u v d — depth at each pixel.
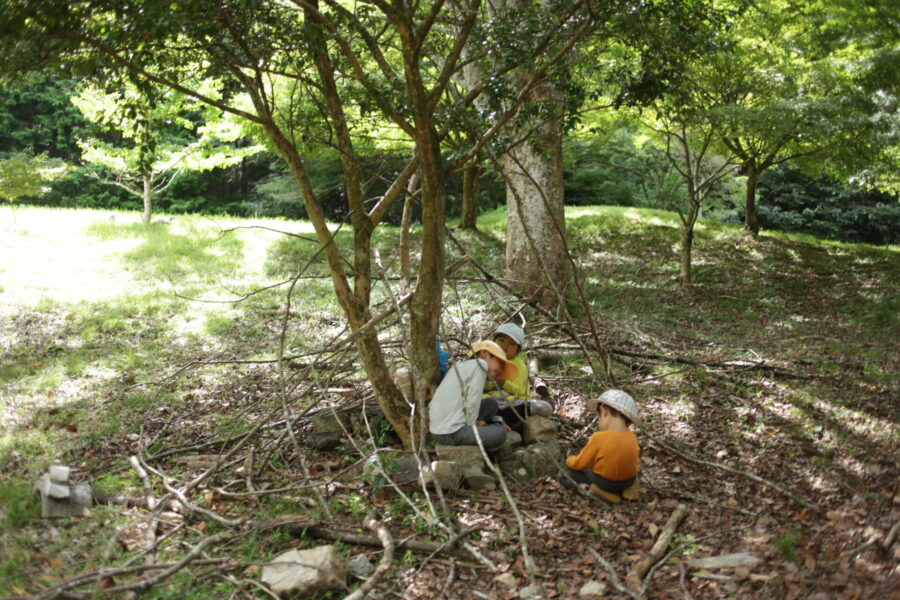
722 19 5.14
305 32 4.45
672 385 7.13
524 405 5.54
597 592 3.63
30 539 3.86
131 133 5.87
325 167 20.25
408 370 5.61
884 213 23.39
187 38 4.67
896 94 10.53
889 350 8.32
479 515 4.45
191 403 6.42
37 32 3.80
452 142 9.15
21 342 7.79
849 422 5.96
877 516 4.27
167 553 3.89
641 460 5.46
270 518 4.33
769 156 13.90
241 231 14.82
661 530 4.32
